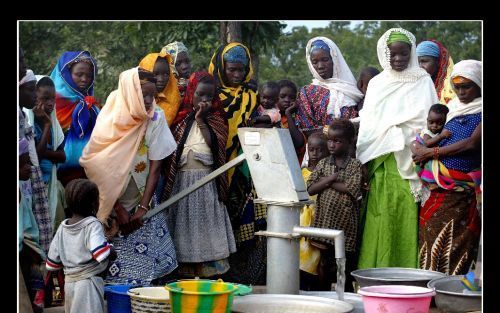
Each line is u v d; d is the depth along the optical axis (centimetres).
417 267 585
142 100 543
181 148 585
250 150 492
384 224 586
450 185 569
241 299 470
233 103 612
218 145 586
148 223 553
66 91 572
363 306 482
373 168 597
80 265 482
